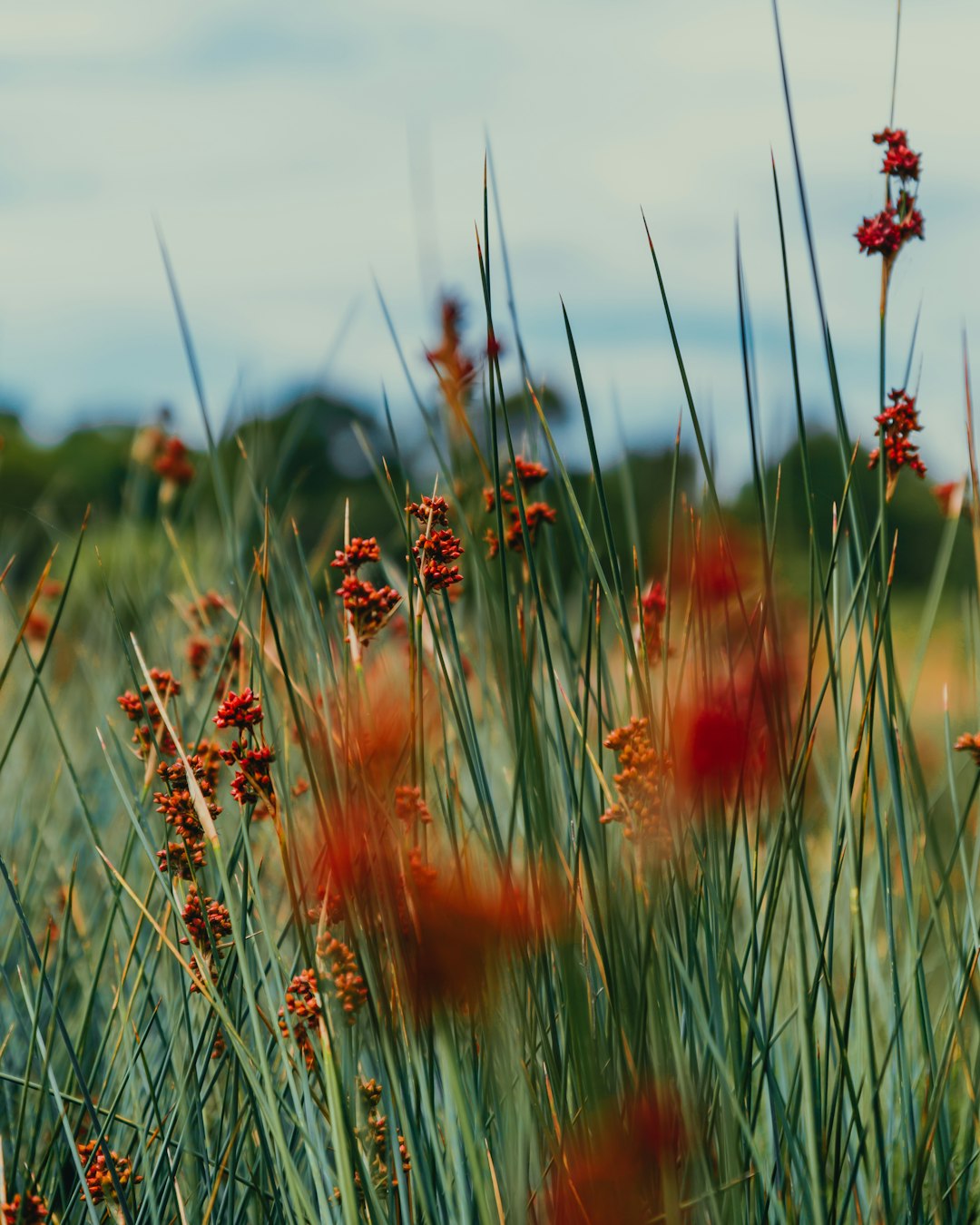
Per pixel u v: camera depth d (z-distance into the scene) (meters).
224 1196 1.59
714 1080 1.53
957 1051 1.63
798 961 1.66
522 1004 1.49
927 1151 1.53
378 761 1.50
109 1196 1.56
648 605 1.63
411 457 1.69
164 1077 1.69
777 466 1.52
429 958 1.47
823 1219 1.46
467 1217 1.51
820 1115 1.50
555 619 1.69
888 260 1.53
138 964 1.75
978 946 1.58
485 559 1.64
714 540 1.52
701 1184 1.48
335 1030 1.51
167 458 2.54
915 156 1.52
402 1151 1.54
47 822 2.06
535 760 1.48
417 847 1.50
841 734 1.50
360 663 1.48
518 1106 1.53
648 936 1.49
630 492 1.68
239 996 1.63
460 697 1.57
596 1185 1.46
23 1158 1.66
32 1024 1.58
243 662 1.75
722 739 1.50
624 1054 1.49
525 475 1.64
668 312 1.50
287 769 1.56
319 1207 1.54
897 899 1.74
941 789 1.82
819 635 1.51
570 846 1.54
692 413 1.51
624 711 1.68
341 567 1.48
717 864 1.53
